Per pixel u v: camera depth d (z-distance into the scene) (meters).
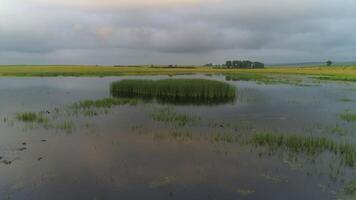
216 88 26.42
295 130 13.29
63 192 6.93
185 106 21.25
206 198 6.66
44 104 21.72
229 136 12.10
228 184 7.38
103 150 10.16
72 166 8.60
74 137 11.91
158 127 13.85
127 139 11.62
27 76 64.88
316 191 6.95
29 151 10.01
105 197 6.69
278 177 7.77
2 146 10.57
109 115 17.03
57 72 77.50
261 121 15.50
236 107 20.84
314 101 24.33
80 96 27.53
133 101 22.81
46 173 8.08
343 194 6.79
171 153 9.82
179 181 7.56
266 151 9.98
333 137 11.97
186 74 77.06
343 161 8.85
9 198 6.61
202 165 8.68
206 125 14.38
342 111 19.00
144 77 60.41
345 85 42.25
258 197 6.69
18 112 17.97
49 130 13.10
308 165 8.61
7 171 8.20
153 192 6.95
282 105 21.91
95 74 72.31
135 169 8.37
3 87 37.53
